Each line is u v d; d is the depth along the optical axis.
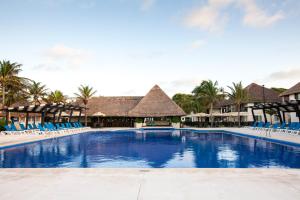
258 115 41.75
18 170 6.87
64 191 5.03
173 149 14.26
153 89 42.16
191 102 58.31
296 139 15.65
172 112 38.56
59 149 14.38
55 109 29.34
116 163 10.07
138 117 39.97
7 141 16.53
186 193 4.87
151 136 23.72
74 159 11.05
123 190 5.07
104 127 39.22
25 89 42.22
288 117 37.66
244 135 21.39
